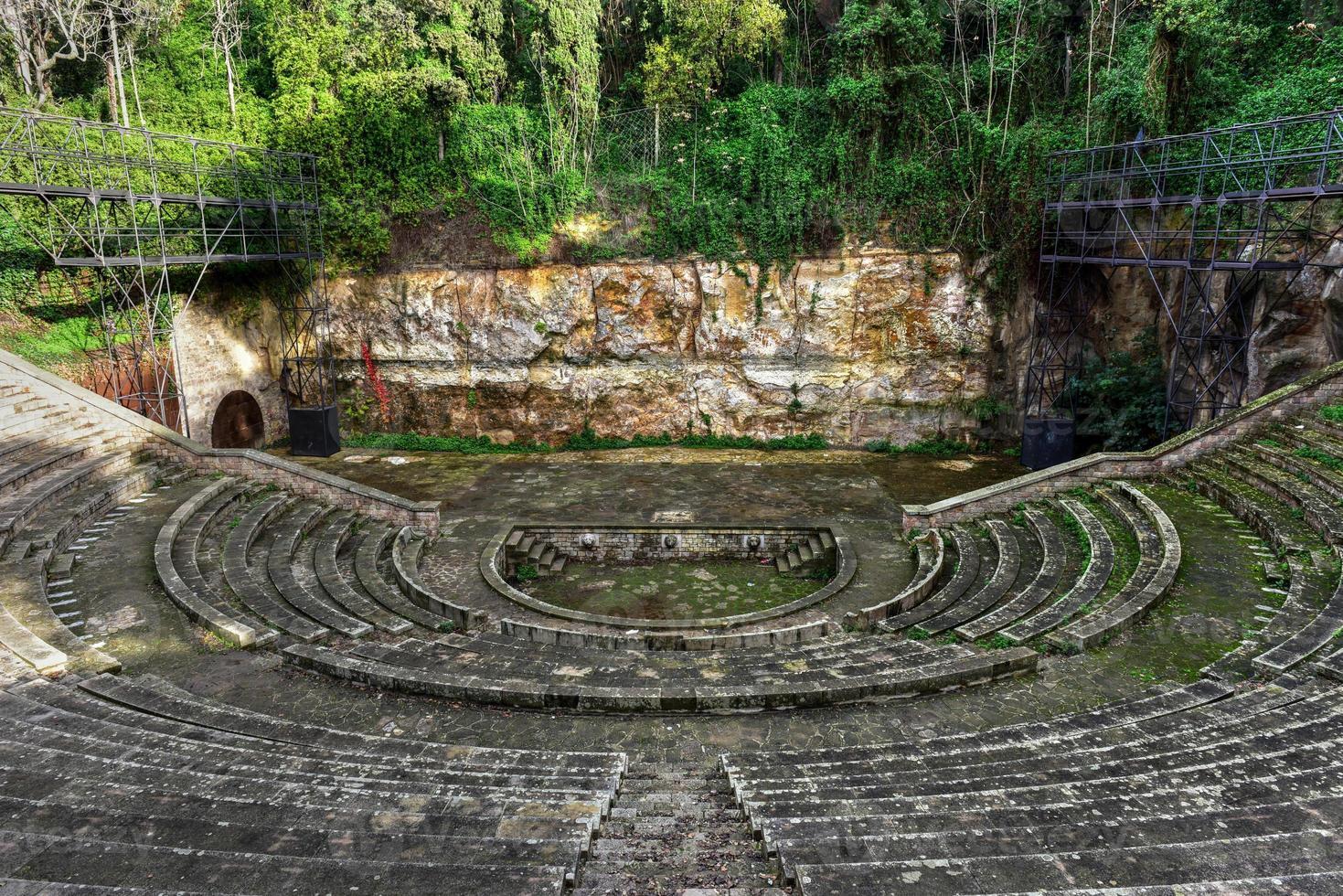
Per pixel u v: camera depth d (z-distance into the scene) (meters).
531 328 23.95
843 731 8.76
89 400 17.12
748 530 17.06
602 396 24.52
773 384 24.02
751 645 12.23
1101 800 5.59
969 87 24.39
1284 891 4.00
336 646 10.91
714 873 5.04
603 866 5.13
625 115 25.77
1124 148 18.78
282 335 24.36
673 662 10.73
